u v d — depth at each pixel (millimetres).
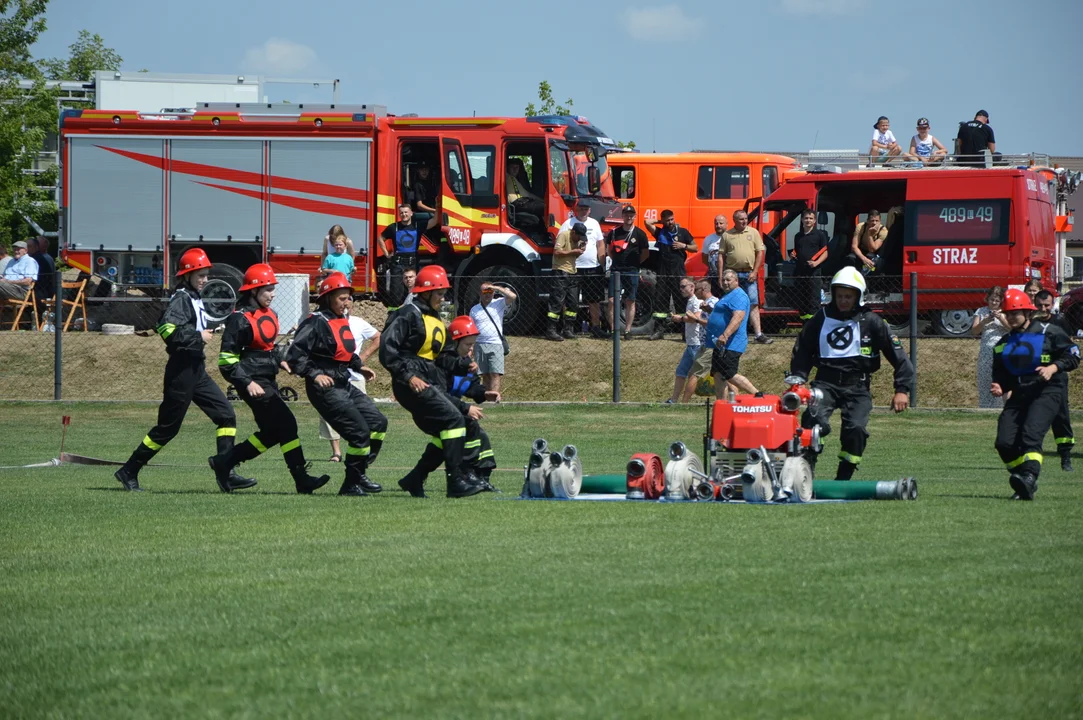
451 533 31531
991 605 22281
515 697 17719
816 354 40188
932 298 83875
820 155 97125
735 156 96625
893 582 24234
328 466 54312
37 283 94375
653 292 85438
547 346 82875
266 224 91438
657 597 23375
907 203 85188
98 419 75500
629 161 98125
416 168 90438
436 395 39688
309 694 18141
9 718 17422
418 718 16953
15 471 52688
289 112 91375
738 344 63719
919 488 41625
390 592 24453
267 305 42406
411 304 40094
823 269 89625
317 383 41125
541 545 29297
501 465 54031
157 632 21906
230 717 17250
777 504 35969
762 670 18656
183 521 34719
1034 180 85812
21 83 183000
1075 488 41656
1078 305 92500
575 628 21297
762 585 24188
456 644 20562
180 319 43562
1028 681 17938
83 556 29188
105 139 92688
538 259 86312
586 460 55000
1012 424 38750
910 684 17859
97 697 18281
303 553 28969
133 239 92625
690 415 72188
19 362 85750
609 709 17062
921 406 76250
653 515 33969
